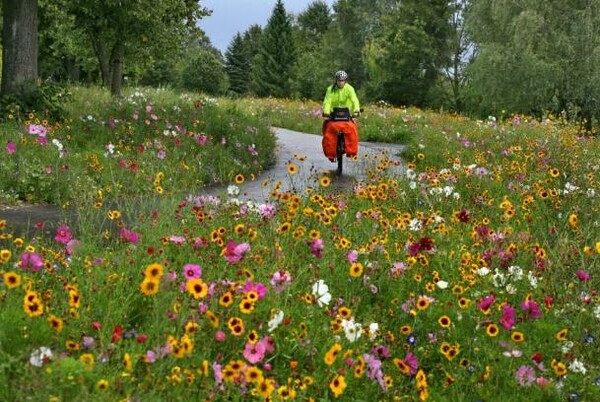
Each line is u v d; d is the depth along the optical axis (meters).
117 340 3.57
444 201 9.00
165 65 88.25
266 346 3.72
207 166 12.31
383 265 5.70
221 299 3.79
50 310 3.97
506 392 4.15
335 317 4.44
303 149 18.53
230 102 28.61
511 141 15.98
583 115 37.34
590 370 4.40
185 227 6.26
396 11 69.69
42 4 24.47
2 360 3.32
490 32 42.00
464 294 5.42
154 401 3.16
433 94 61.72
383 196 8.09
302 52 107.69
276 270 5.00
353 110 13.09
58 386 3.08
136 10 23.30
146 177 10.22
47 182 9.10
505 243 6.48
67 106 15.49
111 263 5.03
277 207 7.18
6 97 13.27
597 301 5.40
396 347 4.56
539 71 36.69
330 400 3.78
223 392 3.44
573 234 7.54
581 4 37.88
